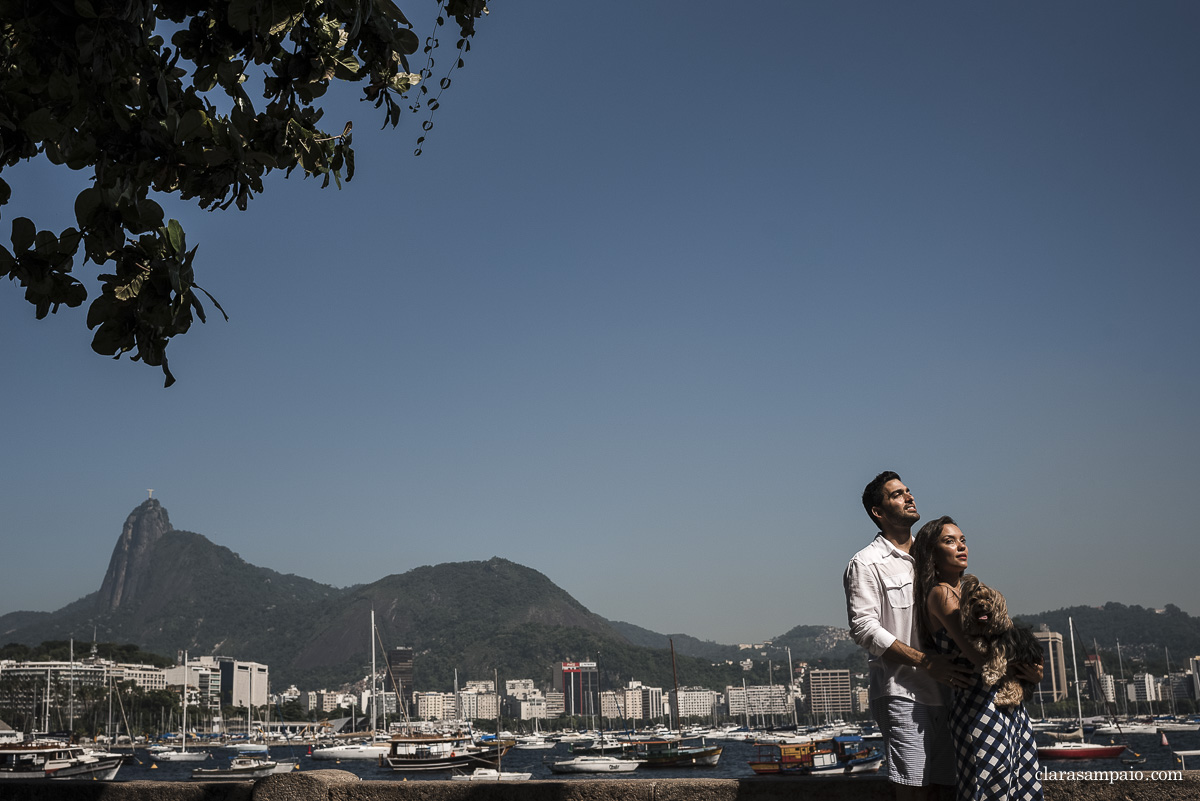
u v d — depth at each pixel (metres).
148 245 4.63
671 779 7.10
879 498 6.50
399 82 6.08
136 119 4.60
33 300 4.60
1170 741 161.62
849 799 6.58
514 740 173.88
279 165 5.55
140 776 137.75
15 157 4.63
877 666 6.34
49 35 4.36
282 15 4.69
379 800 7.70
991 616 5.70
